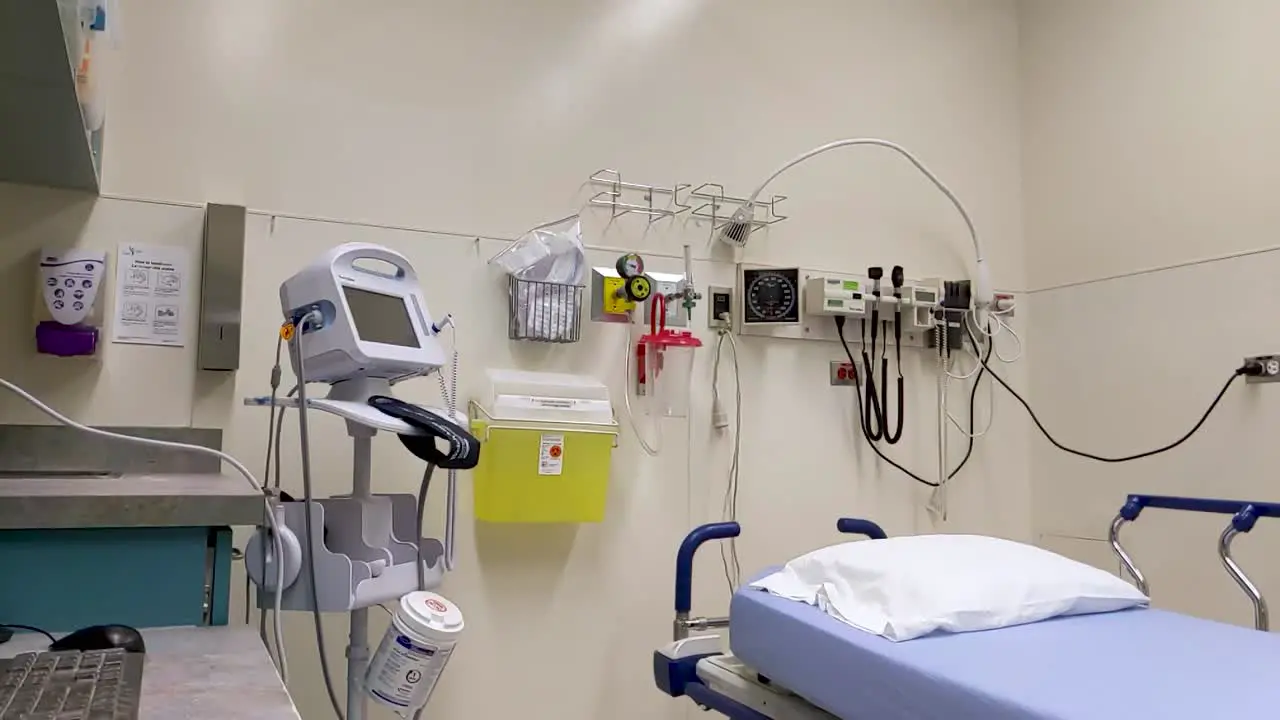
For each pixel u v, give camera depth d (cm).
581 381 232
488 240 232
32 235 190
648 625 242
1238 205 247
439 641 149
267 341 206
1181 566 255
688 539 207
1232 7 250
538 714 227
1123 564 199
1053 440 295
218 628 125
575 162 245
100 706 82
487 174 234
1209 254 253
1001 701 114
